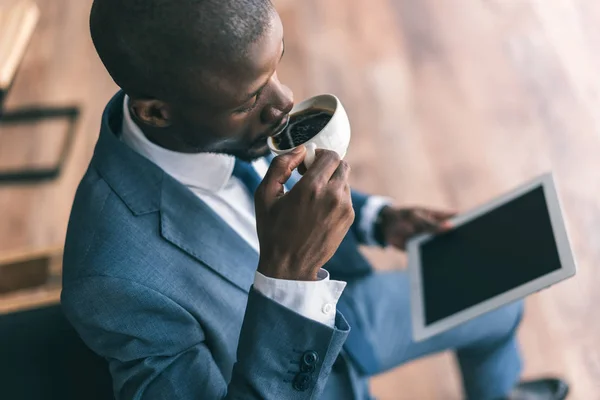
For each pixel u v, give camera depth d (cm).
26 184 213
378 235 125
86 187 85
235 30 63
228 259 89
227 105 69
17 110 231
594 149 207
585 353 171
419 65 237
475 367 142
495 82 229
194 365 83
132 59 65
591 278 181
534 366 171
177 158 85
